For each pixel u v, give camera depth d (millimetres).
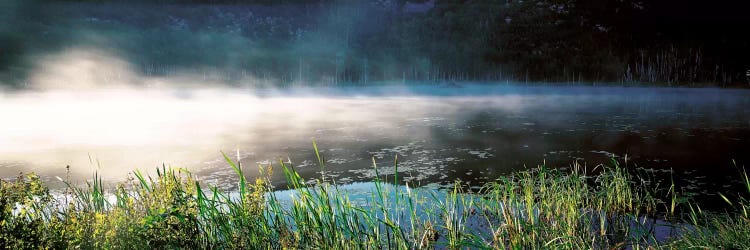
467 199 6074
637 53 38281
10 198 3219
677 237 4777
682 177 7512
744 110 17812
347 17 44000
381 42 41688
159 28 40219
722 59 36000
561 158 9094
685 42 38844
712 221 4898
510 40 40406
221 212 3988
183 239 3512
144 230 3355
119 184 4152
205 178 7520
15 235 2990
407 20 44406
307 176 7641
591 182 7141
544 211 5172
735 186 6918
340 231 4203
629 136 11711
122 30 38125
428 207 5711
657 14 41469
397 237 4254
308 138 11484
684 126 13445
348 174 7805
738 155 9219
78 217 3424
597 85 33188
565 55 38312
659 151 9719
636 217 5328
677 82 33344
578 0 43438
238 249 3707
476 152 9711
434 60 38844
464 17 43438
